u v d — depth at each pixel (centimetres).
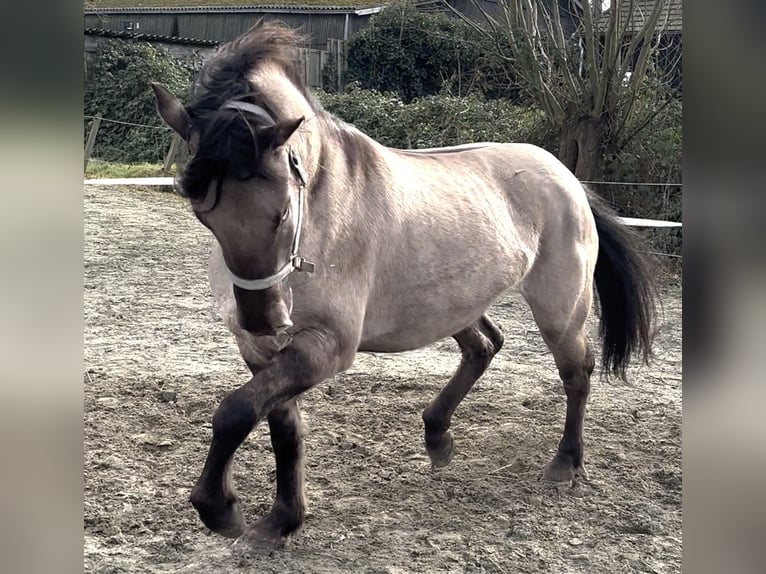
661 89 1020
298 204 270
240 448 428
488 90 1543
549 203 395
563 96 1045
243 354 315
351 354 308
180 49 1886
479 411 493
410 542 334
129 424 448
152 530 336
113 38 1773
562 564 324
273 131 246
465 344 417
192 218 1184
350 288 305
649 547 340
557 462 402
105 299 737
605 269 432
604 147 1013
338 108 1417
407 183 341
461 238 349
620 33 968
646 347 437
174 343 615
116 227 1080
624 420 489
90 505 353
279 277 258
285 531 321
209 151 244
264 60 288
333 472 403
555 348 407
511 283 375
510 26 1019
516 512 366
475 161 389
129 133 1666
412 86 1983
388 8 2008
